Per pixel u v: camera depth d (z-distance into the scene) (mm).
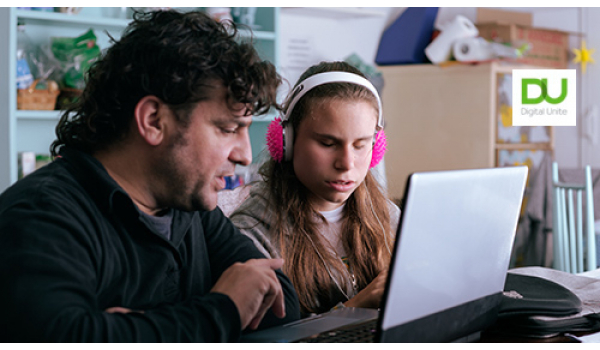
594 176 3914
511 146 4219
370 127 1277
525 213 4316
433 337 884
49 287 773
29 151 2908
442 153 4281
